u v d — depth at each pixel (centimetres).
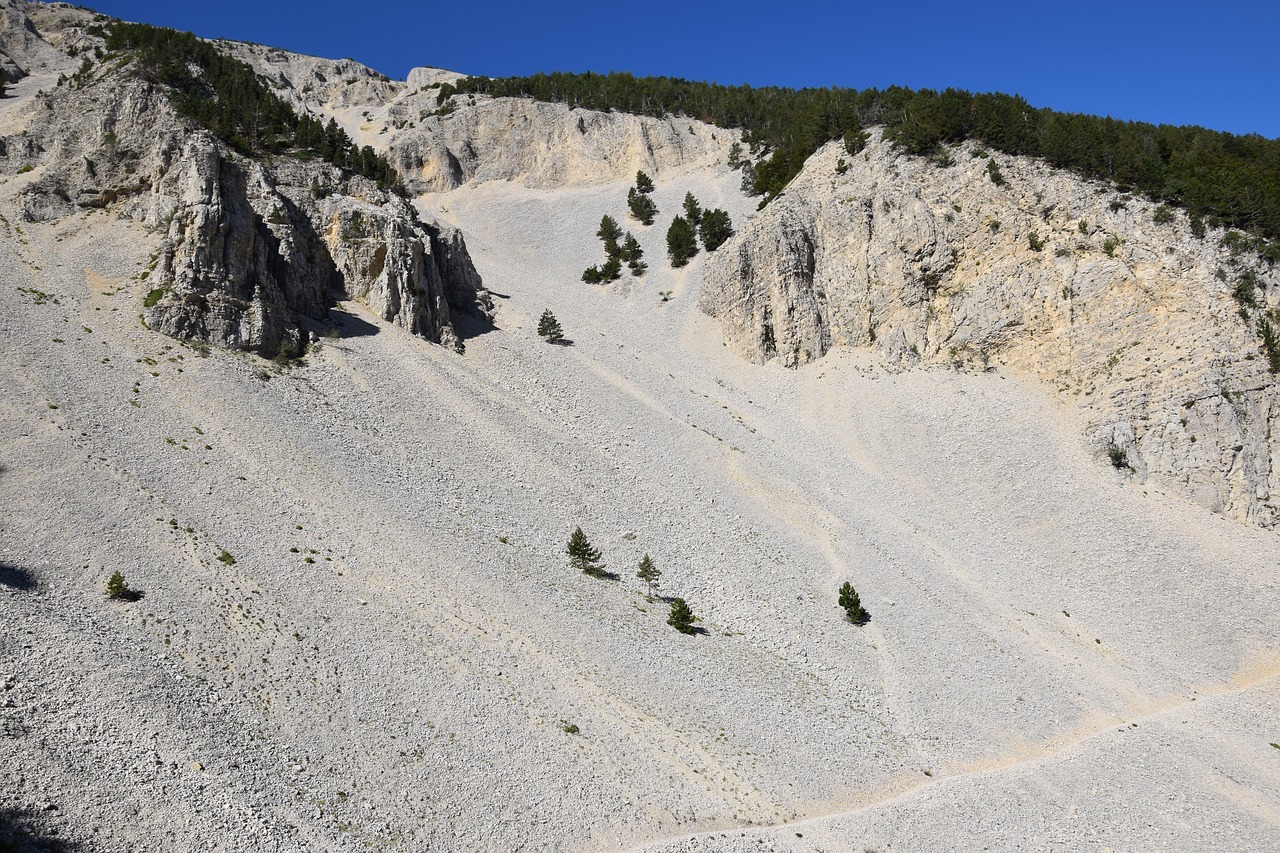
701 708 5088
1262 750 5628
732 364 11256
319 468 6328
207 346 7331
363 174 10944
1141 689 6328
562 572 6203
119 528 4875
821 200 12169
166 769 3428
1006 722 5716
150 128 9769
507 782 4038
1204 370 8669
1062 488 8444
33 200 8750
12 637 3775
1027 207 10475
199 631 4309
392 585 5303
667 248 14200
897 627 6569
